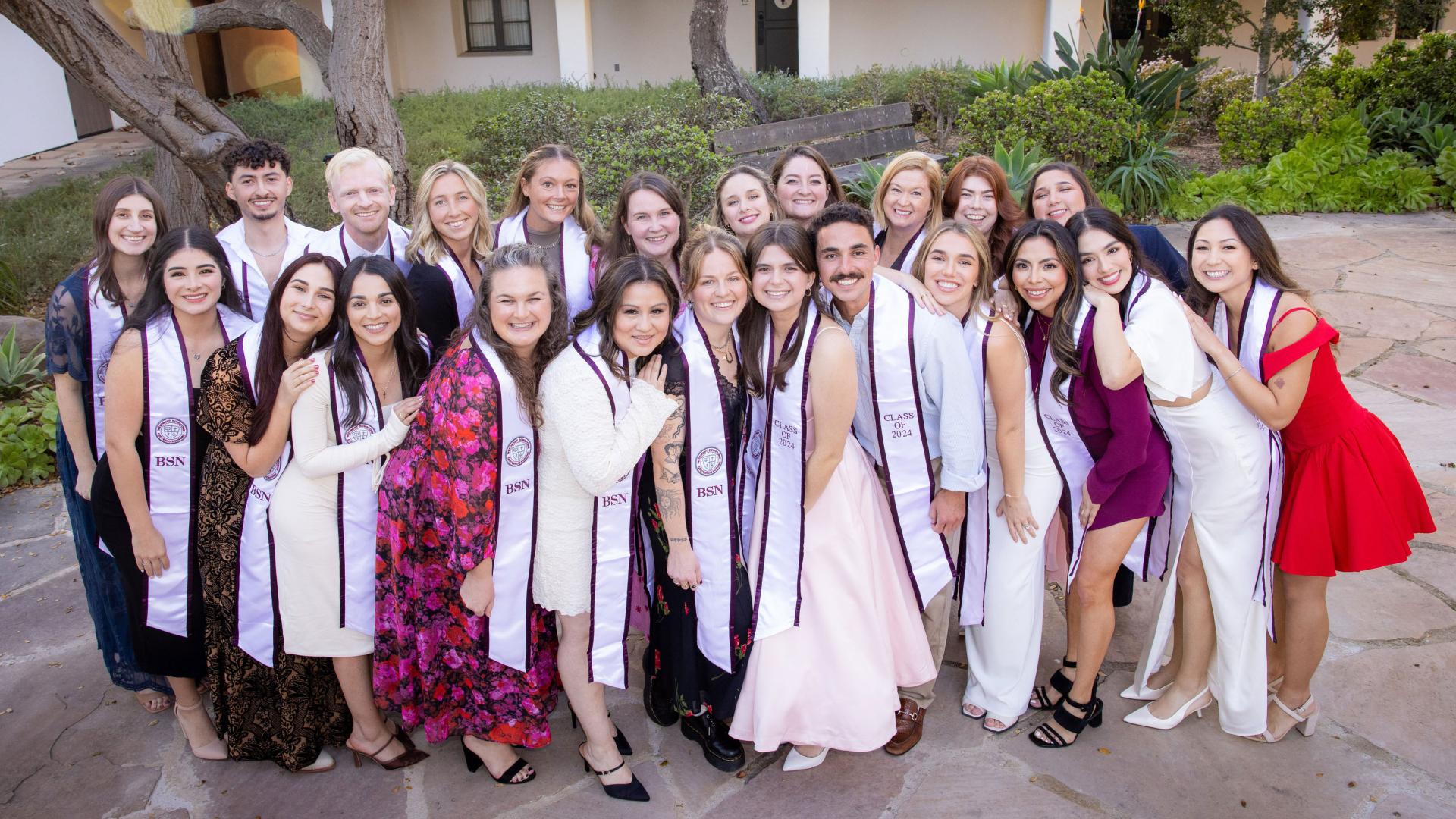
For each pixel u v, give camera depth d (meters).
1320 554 2.70
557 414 2.44
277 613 2.70
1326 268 7.64
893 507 2.75
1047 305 2.65
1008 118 8.65
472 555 2.50
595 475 2.40
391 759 2.94
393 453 2.64
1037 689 3.18
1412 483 2.79
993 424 2.76
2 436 5.03
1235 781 2.79
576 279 3.31
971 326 2.65
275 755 2.92
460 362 2.44
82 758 3.02
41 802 2.83
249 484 2.68
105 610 3.02
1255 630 2.81
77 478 2.94
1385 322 6.55
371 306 2.48
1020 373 2.64
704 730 2.96
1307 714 2.93
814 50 13.31
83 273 2.89
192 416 2.71
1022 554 2.85
